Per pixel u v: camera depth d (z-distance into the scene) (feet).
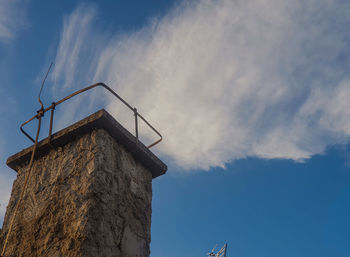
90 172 12.34
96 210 11.86
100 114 12.95
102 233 11.79
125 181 13.38
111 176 12.80
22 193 12.80
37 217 12.66
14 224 13.16
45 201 12.81
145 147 14.42
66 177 12.80
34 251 12.03
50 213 12.41
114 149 13.30
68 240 11.45
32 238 12.33
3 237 13.20
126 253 12.44
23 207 13.32
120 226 12.55
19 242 12.60
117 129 13.30
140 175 14.26
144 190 14.19
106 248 11.77
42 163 13.87
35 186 13.48
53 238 11.82
